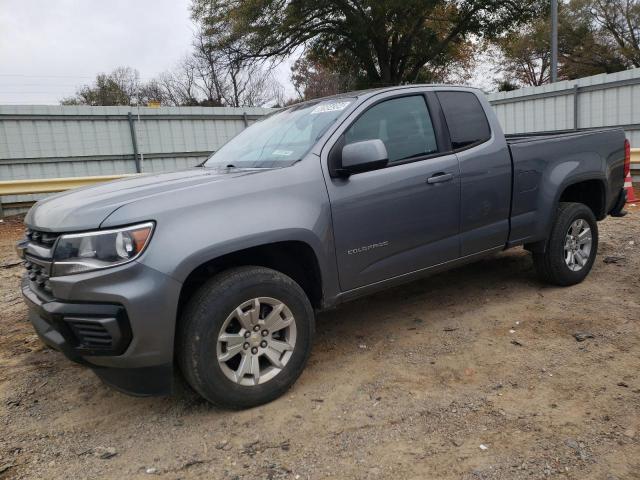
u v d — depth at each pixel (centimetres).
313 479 248
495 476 243
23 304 534
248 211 304
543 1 2392
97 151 1379
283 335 324
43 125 1306
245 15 2239
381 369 352
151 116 1437
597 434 269
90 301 270
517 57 4409
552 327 402
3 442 292
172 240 278
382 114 381
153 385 285
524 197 447
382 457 261
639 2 3925
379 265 366
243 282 298
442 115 410
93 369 290
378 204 358
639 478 236
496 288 501
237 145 429
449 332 406
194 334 286
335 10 2333
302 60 3159
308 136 362
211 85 3800
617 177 525
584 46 4156
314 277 343
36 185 1121
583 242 492
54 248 279
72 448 284
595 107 1270
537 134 570
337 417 298
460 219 406
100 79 4591
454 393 316
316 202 330
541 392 311
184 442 283
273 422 297
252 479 251
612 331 388
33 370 381
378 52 2536
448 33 2719
